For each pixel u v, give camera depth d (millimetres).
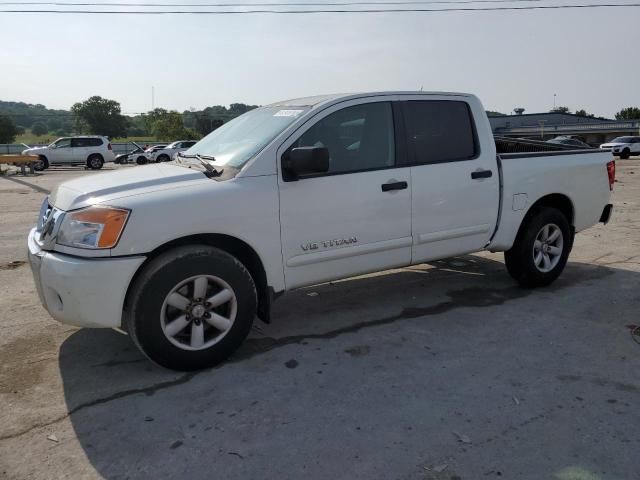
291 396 3453
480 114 5094
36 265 3705
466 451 2863
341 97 4414
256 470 2729
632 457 2809
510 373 3746
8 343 4340
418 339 4344
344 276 4422
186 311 3723
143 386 3609
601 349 4141
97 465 2789
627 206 11766
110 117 106000
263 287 4094
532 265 5434
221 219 3768
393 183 4473
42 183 19859
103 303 3490
